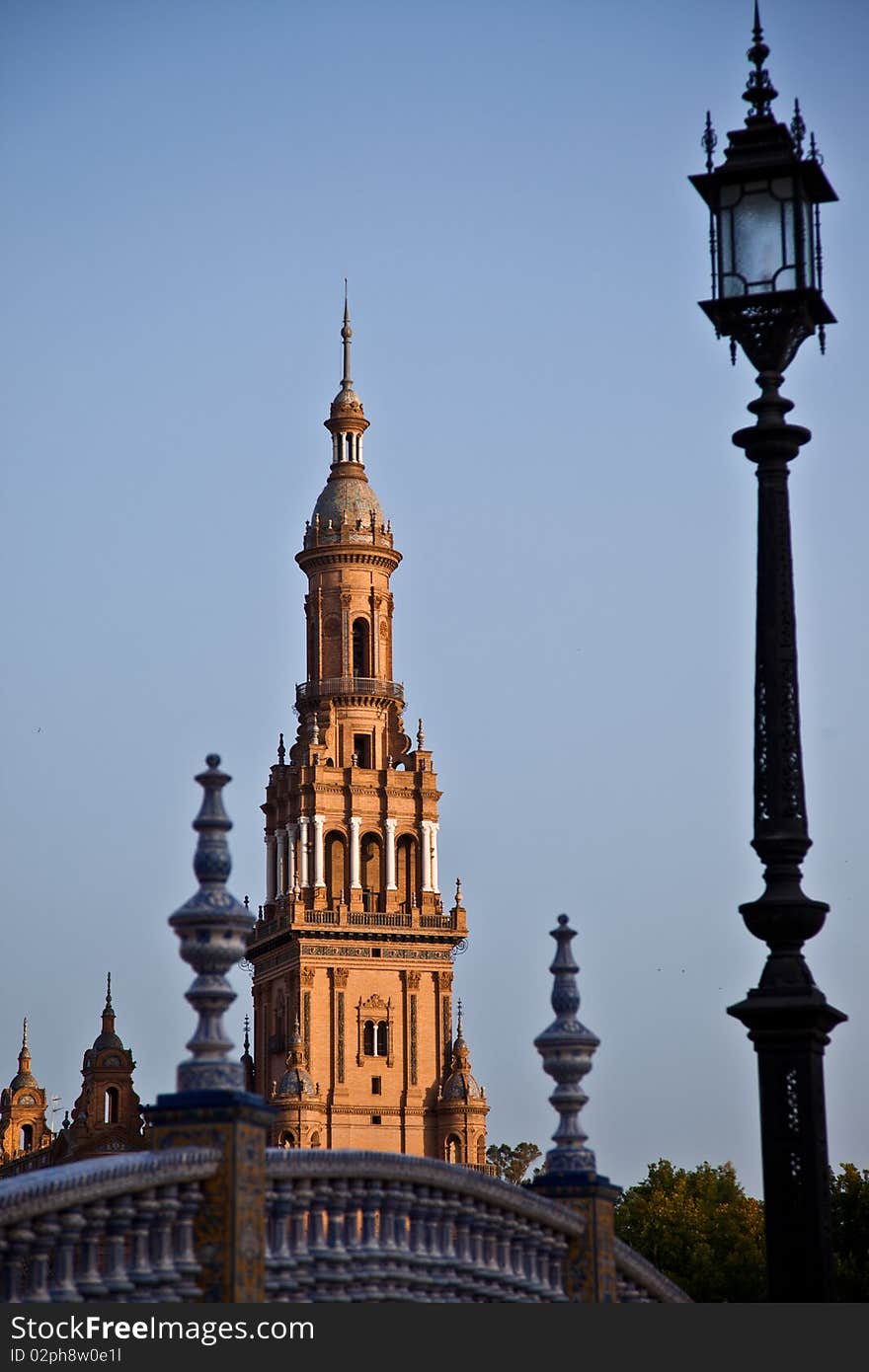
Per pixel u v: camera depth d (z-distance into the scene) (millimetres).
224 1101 64188
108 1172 60250
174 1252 63406
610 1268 84250
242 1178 64125
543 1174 84438
